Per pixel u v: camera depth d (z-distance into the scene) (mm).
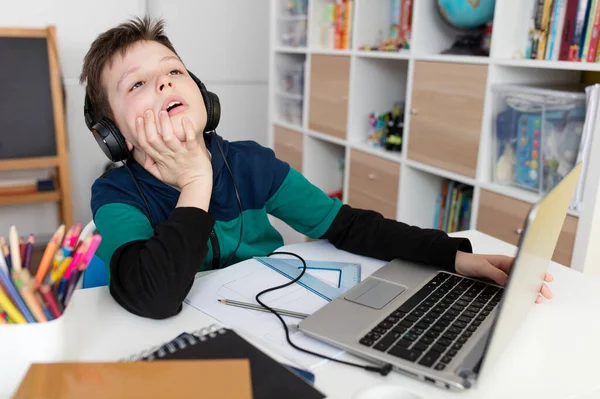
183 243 748
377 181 2227
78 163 2668
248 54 3053
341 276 883
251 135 3193
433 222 2189
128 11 2637
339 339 652
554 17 1527
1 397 554
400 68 2363
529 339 708
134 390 456
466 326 691
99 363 500
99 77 906
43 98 2289
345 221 1031
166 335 681
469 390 586
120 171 976
